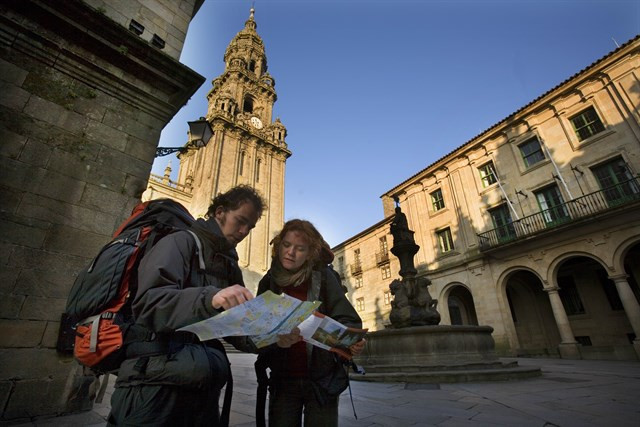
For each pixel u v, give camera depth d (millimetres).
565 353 12719
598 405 3697
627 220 12070
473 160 19250
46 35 4211
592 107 14734
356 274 28031
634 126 13164
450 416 3240
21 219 3514
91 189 4148
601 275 14430
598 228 12750
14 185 3572
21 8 4059
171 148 7516
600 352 13641
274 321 972
